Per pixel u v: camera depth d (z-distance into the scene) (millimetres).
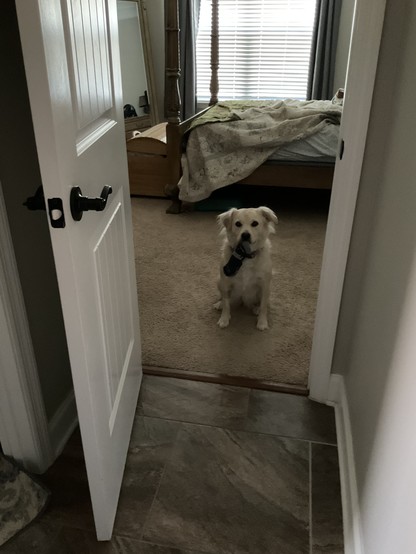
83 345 1032
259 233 2135
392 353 1086
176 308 2389
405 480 888
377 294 1319
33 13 754
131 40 4863
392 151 1296
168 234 3238
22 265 1329
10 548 1302
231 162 3338
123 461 1507
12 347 1288
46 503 1400
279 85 5125
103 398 1237
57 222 906
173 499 1438
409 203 1064
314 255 2957
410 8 1204
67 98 905
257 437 1660
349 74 1339
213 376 1925
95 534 1337
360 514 1253
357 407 1468
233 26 4945
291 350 2090
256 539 1330
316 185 3365
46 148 850
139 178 3826
